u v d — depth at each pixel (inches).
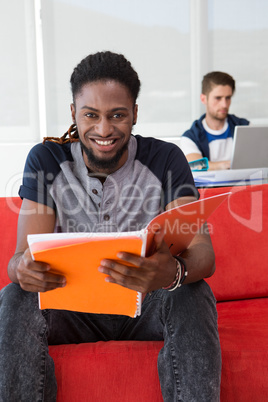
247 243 65.9
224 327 54.5
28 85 176.9
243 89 185.3
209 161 146.0
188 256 46.2
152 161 52.4
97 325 51.4
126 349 47.6
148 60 181.0
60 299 43.0
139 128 184.1
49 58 176.7
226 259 65.2
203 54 181.5
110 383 46.2
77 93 47.3
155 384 46.3
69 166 51.2
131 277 40.4
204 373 41.8
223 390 47.4
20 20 174.1
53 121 179.0
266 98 186.1
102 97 45.9
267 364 48.1
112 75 46.1
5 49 175.2
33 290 42.3
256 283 65.2
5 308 44.1
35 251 37.9
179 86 183.2
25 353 42.0
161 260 41.2
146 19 179.0
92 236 37.2
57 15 175.5
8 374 40.8
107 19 177.8
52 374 44.3
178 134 185.0
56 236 37.2
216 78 147.4
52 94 178.1
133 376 46.3
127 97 46.9
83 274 40.3
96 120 46.9
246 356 48.1
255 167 103.0
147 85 182.1
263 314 59.6
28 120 178.4
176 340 43.5
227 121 153.4
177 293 46.1
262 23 182.1
